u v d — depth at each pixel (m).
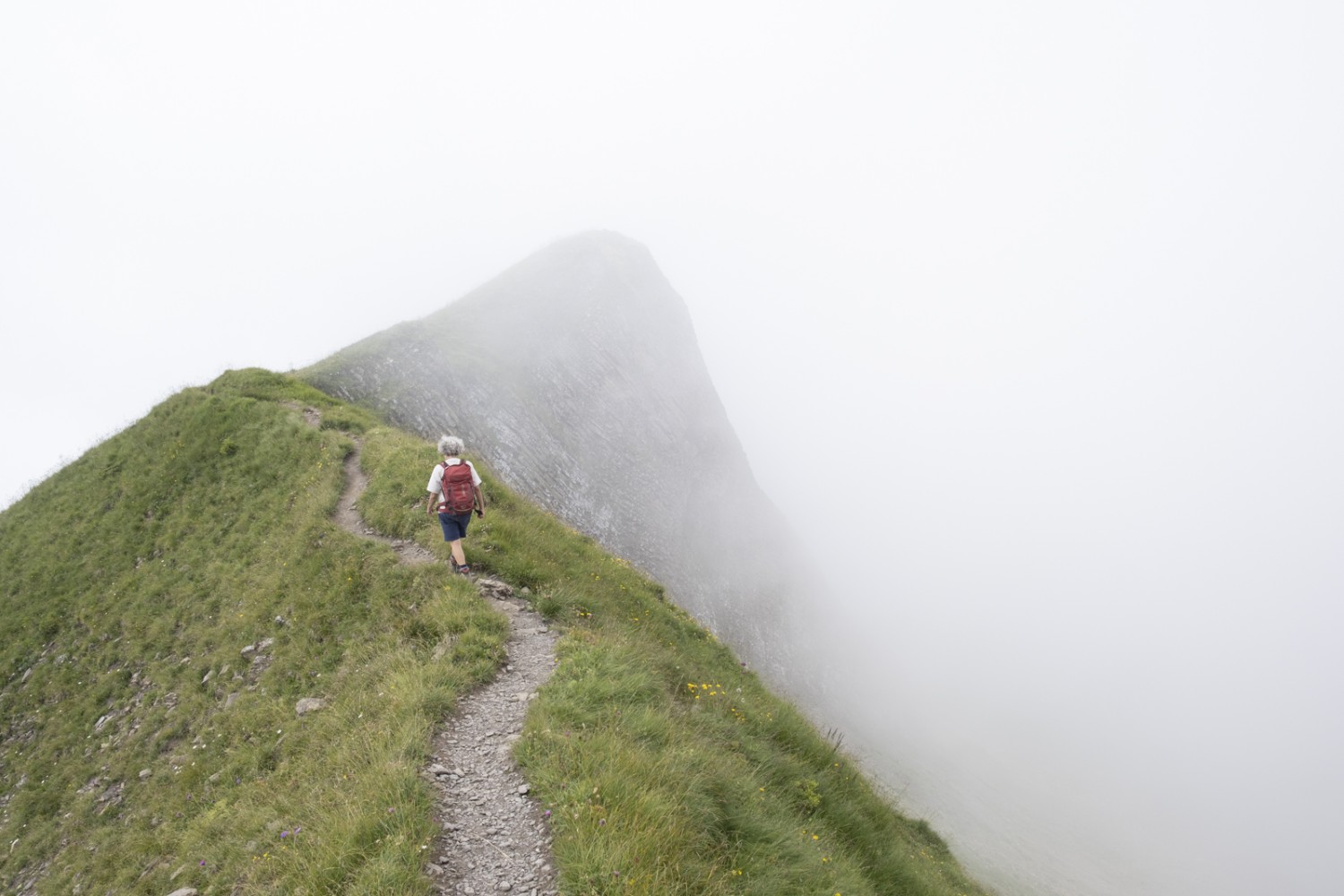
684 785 7.64
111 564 20.89
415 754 7.74
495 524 16.50
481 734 8.55
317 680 12.38
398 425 32.38
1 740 16.84
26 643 19.30
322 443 22.33
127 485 23.83
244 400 25.91
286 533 17.98
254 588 16.50
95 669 17.42
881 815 13.34
